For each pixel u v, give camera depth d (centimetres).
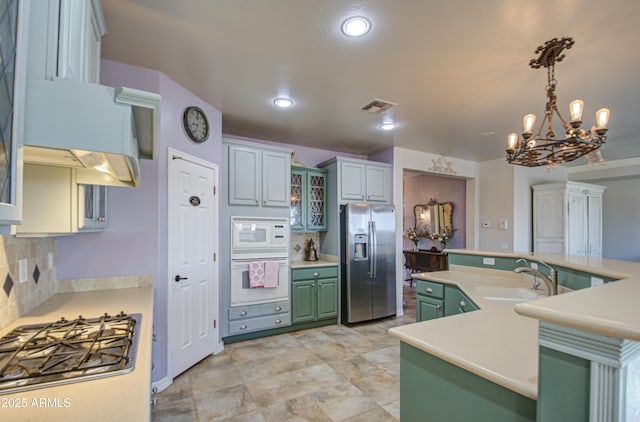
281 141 446
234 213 357
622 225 602
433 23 183
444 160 528
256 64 232
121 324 142
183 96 273
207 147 308
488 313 162
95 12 153
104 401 83
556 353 76
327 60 226
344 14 176
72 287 217
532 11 171
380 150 498
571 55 214
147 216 241
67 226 143
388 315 447
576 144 218
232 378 270
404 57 220
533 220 539
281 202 389
